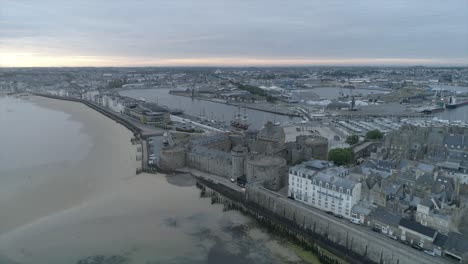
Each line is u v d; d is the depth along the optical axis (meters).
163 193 175.50
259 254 124.81
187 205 162.00
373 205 137.12
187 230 140.00
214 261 120.06
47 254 123.12
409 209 131.25
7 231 139.00
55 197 170.88
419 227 117.88
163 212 154.50
